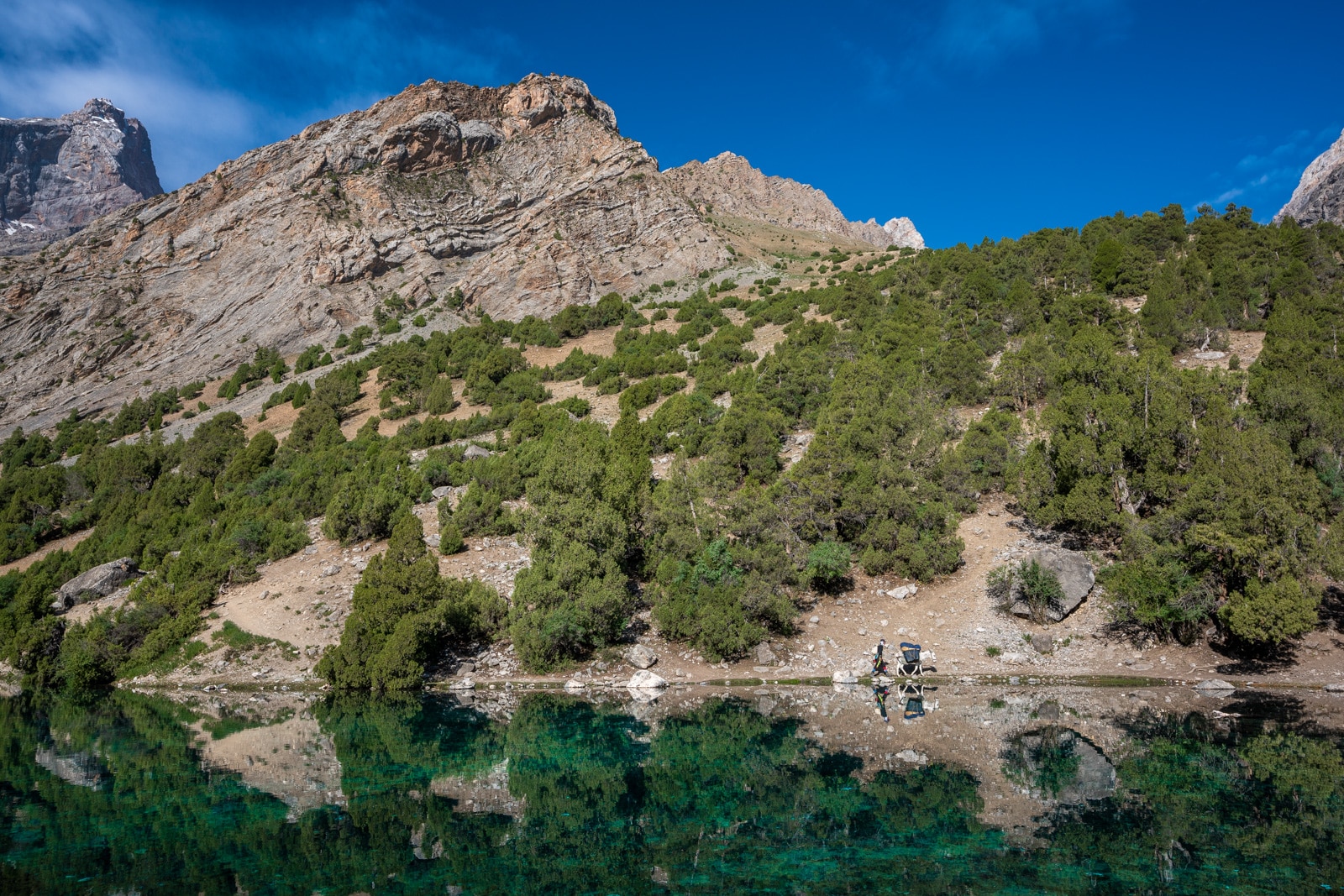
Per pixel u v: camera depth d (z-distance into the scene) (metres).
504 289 115.19
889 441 36.34
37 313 116.19
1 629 35.25
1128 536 26.86
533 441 47.59
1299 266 49.06
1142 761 15.72
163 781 16.48
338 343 101.75
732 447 39.69
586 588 28.16
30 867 11.67
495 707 23.64
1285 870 10.61
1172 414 29.19
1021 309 52.75
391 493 39.28
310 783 16.17
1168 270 53.41
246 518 41.22
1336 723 18.11
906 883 10.51
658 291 116.25
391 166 133.12
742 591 27.88
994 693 22.92
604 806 14.35
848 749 17.52
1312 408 30.89
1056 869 10.82
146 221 133.50
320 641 31.05
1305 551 23.48
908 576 31.36
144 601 34.62
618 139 143.88
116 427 85.50
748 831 12.83
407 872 11.36
